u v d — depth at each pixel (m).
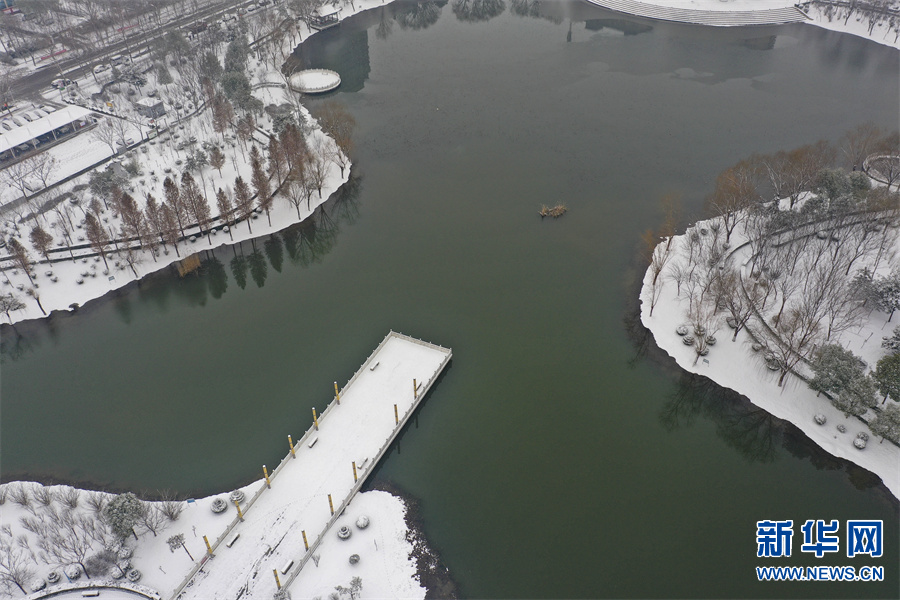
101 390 148.75
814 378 137.12
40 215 198.75
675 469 130.25
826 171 183.62
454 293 172.50
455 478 128.38
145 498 124.31
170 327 166.62
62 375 153.38
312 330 163.25
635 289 171.38
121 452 133.88
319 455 129.50
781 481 127.44
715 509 122.88
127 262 185.00
